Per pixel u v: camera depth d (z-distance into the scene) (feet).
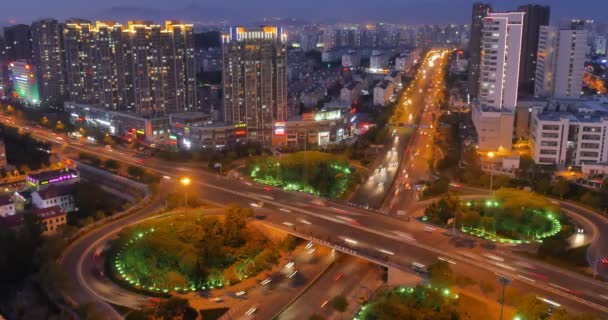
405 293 596.70
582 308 560.20
